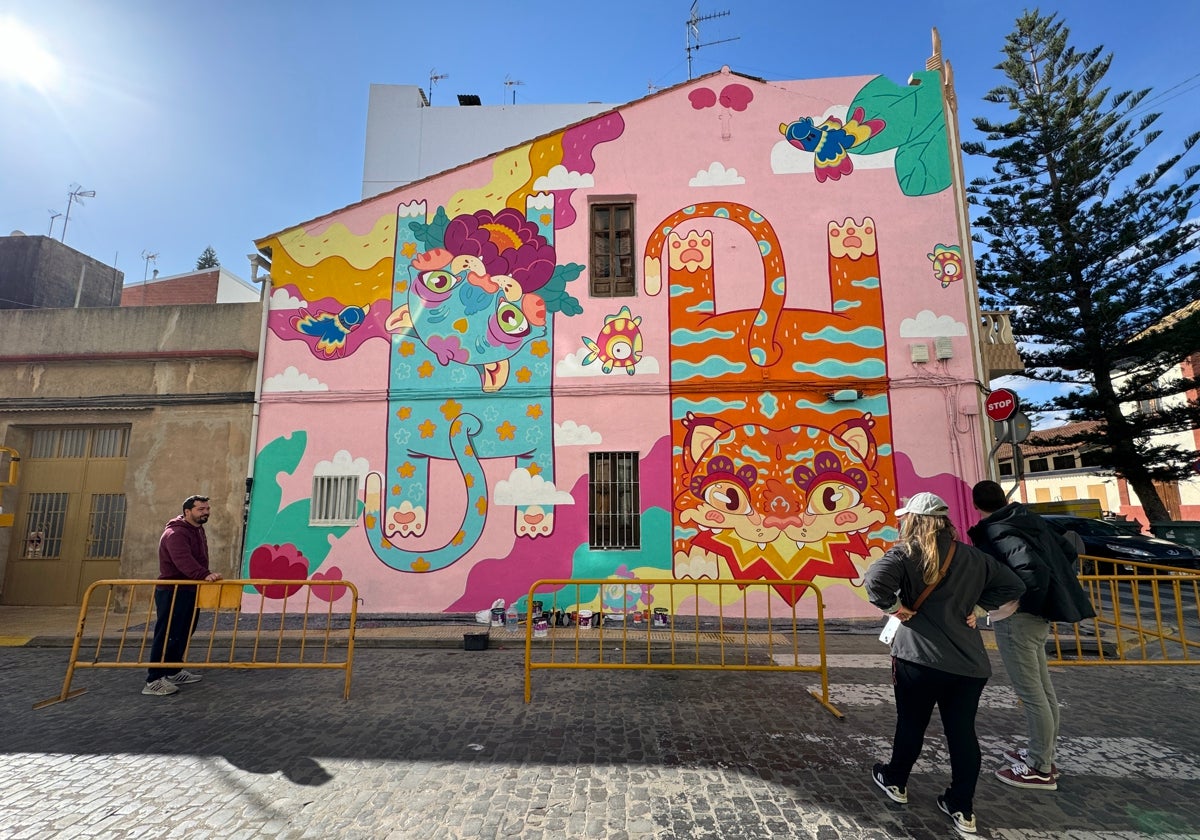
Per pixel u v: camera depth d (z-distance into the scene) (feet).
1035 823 10.66
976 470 27.27
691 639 25.34
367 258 30.89
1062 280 66.80
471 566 28.14
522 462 28.84
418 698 17.72
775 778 12.33
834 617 26.71
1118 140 67.67
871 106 30.60
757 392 28.53
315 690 18.56
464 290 30.35
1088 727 15.58
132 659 23.11
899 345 28.58
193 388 30.91
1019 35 74.49
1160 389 64.34
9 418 32.19
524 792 11.75
